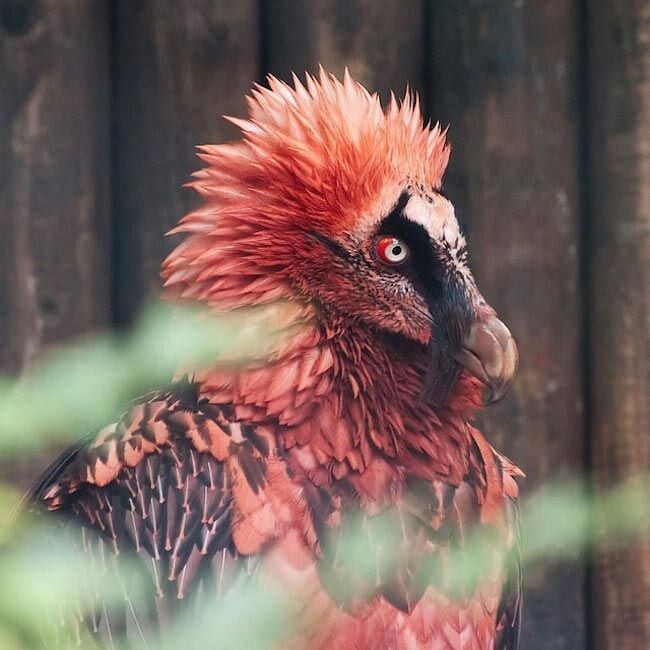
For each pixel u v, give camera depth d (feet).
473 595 18.30
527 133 28.14
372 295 18.56
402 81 28.17
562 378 28.35
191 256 18.54
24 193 27.37
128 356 8.46
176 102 27.58
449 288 18.60
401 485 18.28
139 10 27.63
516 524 20.20
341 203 18.43
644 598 28.09
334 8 27.84
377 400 18.54
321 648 17.22
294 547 17.37
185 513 17.66
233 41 27.66
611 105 28.37
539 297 28.17
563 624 28.12
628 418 28.40
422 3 28.32
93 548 18.12
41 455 26.02
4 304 27.32
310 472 17.80
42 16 27.40
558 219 28.32
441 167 19.42
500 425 28.02
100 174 27.86
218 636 11.80
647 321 28.30
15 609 7.95
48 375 8.13
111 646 17.30
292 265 18.31
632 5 28.25
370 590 17.28
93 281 27.78
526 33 28.12
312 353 18.16
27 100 27.37
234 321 17.81
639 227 28.27
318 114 18.76
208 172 18.94
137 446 18.38
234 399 18.01
